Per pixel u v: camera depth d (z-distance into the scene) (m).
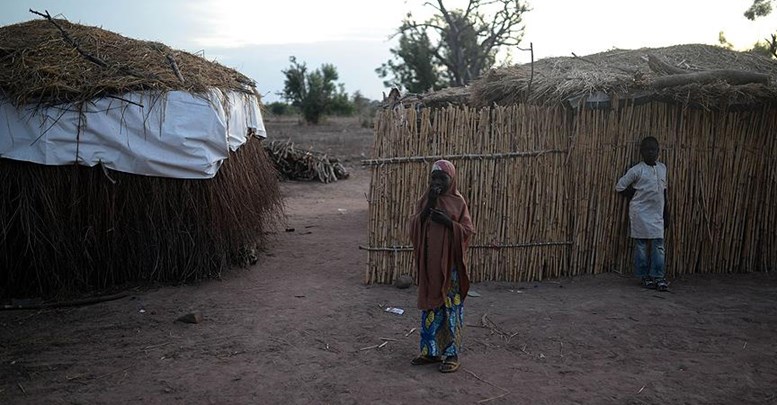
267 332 5.73
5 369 4.92
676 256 7.68
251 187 8.24
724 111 7.43
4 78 6.46
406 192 7.25
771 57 9.19
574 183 7.47
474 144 7.27
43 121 6.42
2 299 6.67
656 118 7.47
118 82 6.65
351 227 11.04
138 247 7.13
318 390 4.54
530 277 7.48
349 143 30.25
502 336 5.66
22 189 6.47
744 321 6.03
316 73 49.69
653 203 7.05
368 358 5.15
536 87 7.43
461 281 4.76
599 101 7.29
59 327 5.90
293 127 45.66
